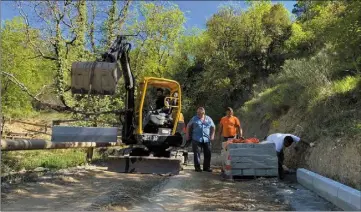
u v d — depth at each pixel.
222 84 28.12
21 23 20.28
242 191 7.96
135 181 8.79
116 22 19.08
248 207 6.50
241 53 28.81
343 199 6.22
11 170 10.97
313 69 13.42
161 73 28.41
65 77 17.53
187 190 7.97
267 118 17.64
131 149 11.37
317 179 7.50
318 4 15.52
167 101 11.70
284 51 26.41
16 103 24.92
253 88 26.03
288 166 11.19
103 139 8.36
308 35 22.38
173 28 24.55
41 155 15.06
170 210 6.18
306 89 13.21
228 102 28.20
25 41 18.80
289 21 28.38
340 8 14.39
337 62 13.23
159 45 25.42
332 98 11.04
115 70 7.98
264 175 9.34
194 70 31.19
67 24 17.86
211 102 28.48
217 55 29.19
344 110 10.05
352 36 10.12
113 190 7.46
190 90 29.83
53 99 19.58
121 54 9.34
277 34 27.98
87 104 16.33
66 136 8.18
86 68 7.94
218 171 11.25
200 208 6.39
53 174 9.05
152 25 22.83
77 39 17.78
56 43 17.69
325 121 10.37
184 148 12.88
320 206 6.58
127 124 10.58
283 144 9.80
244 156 9.38
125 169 10.11
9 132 22.47
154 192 7.62
